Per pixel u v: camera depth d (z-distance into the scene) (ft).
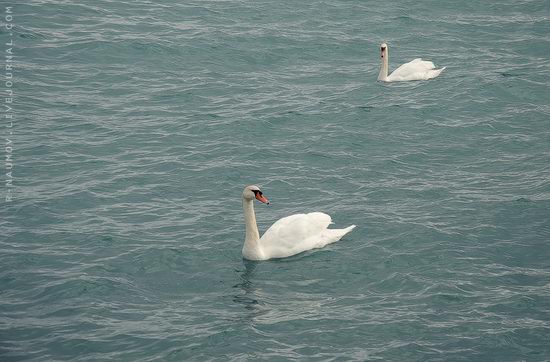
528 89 114.52
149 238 77.92
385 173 91.86
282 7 146.72
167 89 114.21
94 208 83.51
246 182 89.86
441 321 64.59
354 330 63.57
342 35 136.36
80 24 132.67
